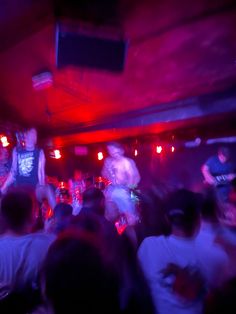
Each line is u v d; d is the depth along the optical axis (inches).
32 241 76.7
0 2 134.0
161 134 351.6
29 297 73.9
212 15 146.1
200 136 339.3
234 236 77.6
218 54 187.8
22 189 83.9
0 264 73.5
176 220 70.7
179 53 185.5
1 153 255.4
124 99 269.0
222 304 45.8
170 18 147.2
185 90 247.9
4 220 77.9
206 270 67.5
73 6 131.4
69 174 432.1
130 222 160.6
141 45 173.5
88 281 35.3
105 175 203.6
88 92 252.1
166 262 69.0
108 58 138.9
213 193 96.9
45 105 288.7
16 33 159.3
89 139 373.7
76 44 133.7
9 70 211.9
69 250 37.4
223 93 241.6
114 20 140.6
